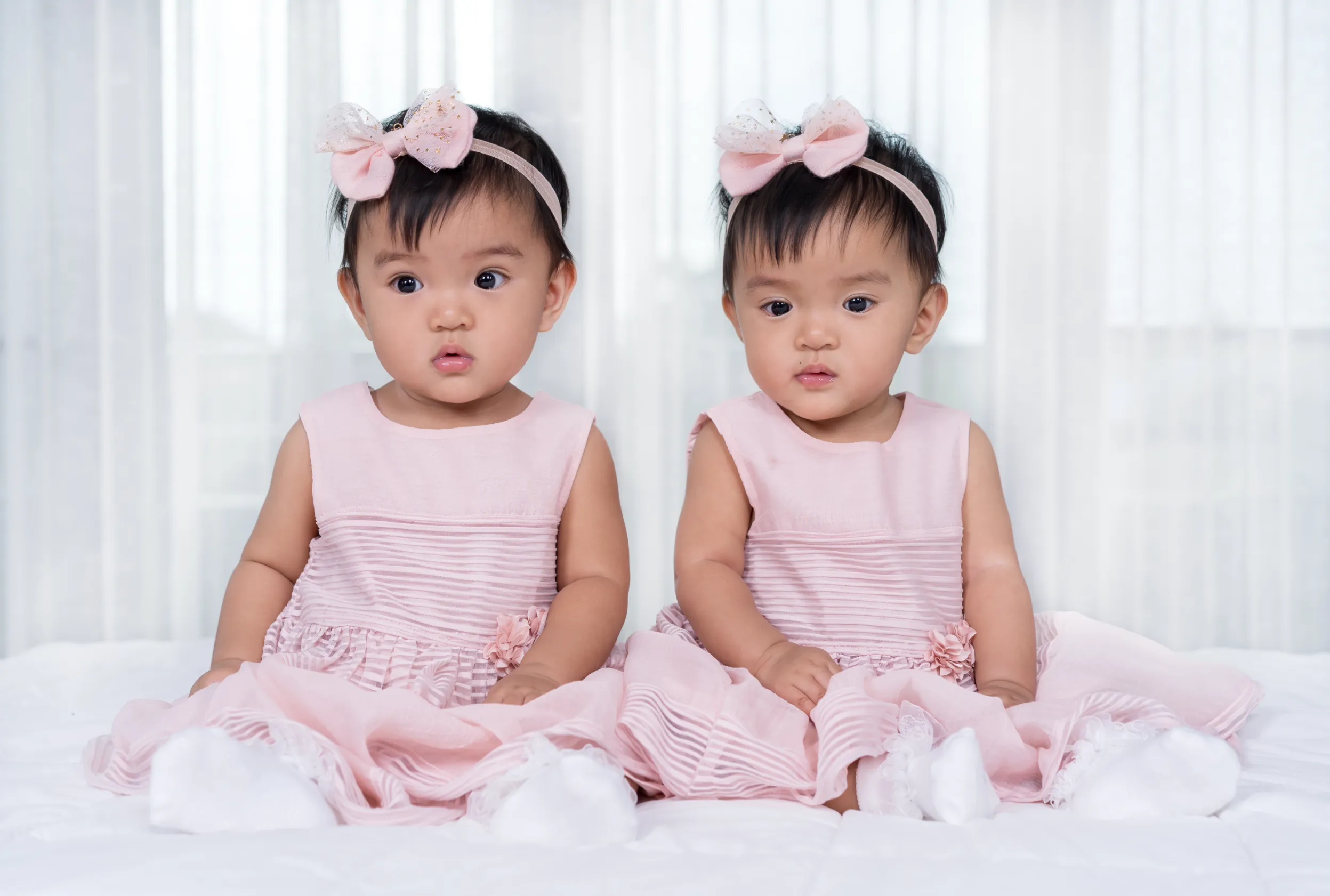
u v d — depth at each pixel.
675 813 0.94
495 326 1.27
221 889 0.71
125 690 1.43
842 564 1.33
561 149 1.85
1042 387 1.87
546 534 1.32
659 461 1.87
